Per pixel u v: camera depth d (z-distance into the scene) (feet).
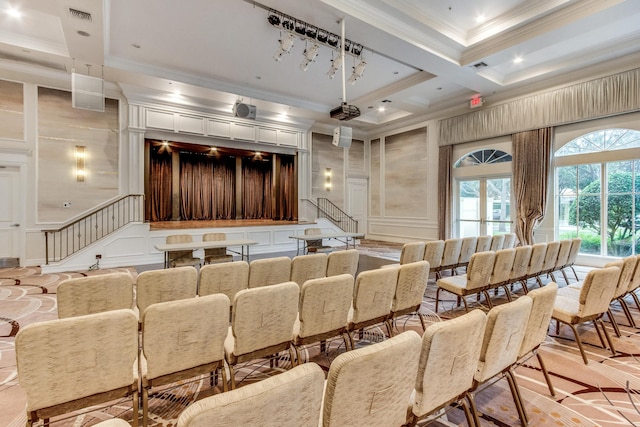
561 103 20.10
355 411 3.63
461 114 26.13
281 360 8.39
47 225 20.27
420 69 20.53
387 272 7.91
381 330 10.37
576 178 20.66
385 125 32.76
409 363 4.00
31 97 19.80
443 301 13.41
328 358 8.46
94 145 21.67
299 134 31.14
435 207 28.76
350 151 35.06
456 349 4.61
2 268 19.24
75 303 6.87
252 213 35.60
